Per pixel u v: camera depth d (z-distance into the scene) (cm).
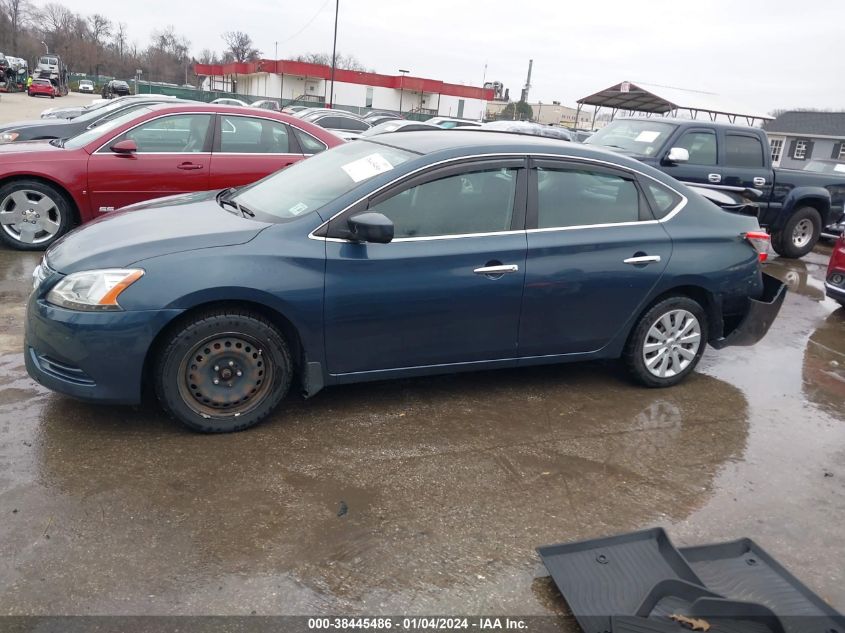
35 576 255
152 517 294
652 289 448
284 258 358
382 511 312
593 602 257
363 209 377
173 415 357
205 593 253
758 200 978
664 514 328
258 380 371
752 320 487
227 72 6300
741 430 426
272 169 764
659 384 477
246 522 296
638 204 450
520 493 336
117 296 334
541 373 495
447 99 5681
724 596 265
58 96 5422
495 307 405
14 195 685
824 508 345
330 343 376
